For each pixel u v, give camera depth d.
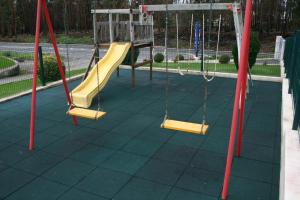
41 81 8.65
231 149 3.27
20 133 5.30
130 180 3.76
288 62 8.29
